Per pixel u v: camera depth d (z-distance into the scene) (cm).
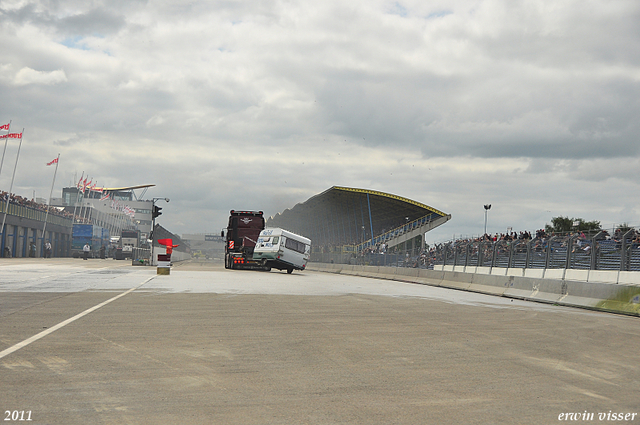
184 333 973
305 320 1199
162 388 604
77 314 1184
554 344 961
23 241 7444
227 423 492
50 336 904
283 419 507
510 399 591
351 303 1633
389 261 4562
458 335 1036
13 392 572
